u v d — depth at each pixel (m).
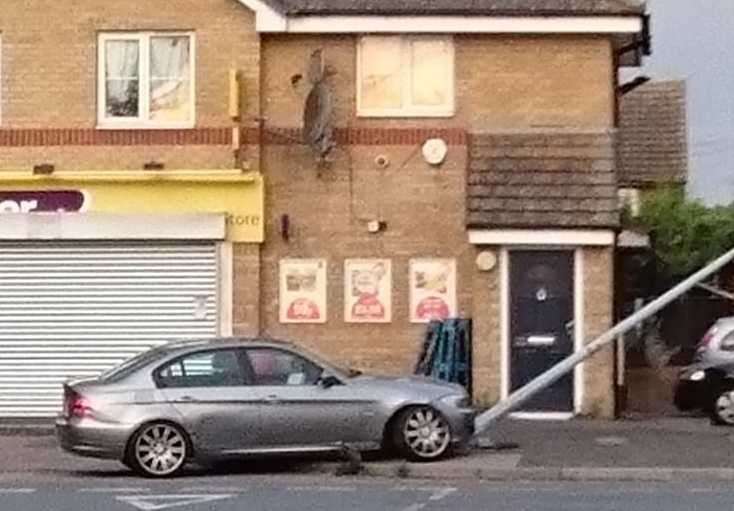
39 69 29.67
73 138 29.58
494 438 25.62
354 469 22.27
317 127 29.08
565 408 29.02
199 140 29.48
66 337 29.75
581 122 29.44
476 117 29.48
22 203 29.59
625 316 35.84
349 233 29.53
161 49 29.59
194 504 18.59
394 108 29.53
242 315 29.50
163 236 29.50
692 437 26.28
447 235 29.47
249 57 29.44
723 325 29.02
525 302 29.08
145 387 22.06
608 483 21.39
